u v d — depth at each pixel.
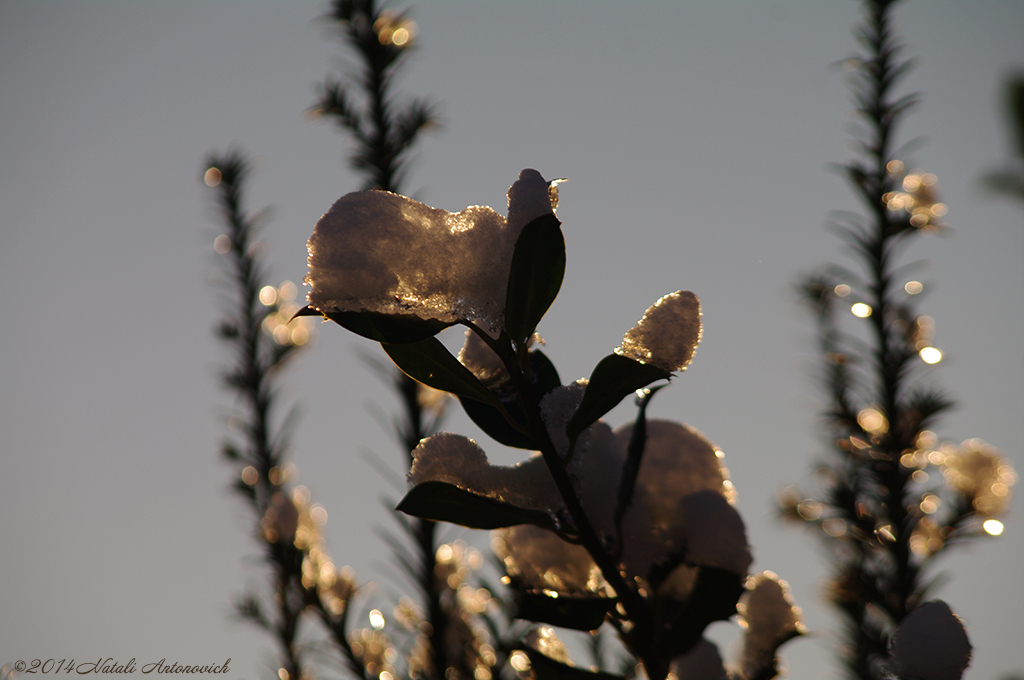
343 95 2.77
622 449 1.25
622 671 1.41
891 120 2.68
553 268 1.15
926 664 1.17
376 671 2.23
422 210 1.15
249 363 3.12
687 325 1.18
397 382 2.46
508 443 1.21
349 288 1.14
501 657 1.54
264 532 2.60
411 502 1.18
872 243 2.65
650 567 1.22
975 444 2.41
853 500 2.56
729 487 1.24
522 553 1.23
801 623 1.24
